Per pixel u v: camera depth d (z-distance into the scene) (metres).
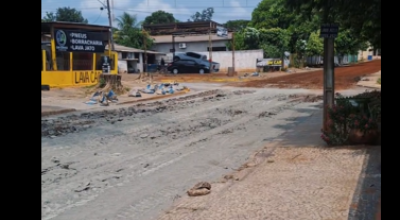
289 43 59.22
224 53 56.81
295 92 26.05
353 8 8.95
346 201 5.76
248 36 59.06
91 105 19.59
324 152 8.84
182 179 7.70
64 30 25.28
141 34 59.50
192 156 9.58
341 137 9.23
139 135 12.17
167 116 16.19
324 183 6.64
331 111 9.28
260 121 14.84
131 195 6.81
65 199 6.58
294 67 59.00
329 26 9.67
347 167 7.50
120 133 12.45
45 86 23.31
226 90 28.42
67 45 25.48
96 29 28.86
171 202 6.44
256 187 6.69
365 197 5.87
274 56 57.53
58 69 25.50
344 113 9.27
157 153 9.91
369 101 9.39
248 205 5.86
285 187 6.56
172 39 61.03
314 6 9.62
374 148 8.78
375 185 6.36
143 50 53.72
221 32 55.22
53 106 18.39
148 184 7.41
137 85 28.73
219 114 16.78
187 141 11.34
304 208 5.58
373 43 11.97
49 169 8.27
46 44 27.47
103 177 7.84
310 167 7.72
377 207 5.45
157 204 6.38
